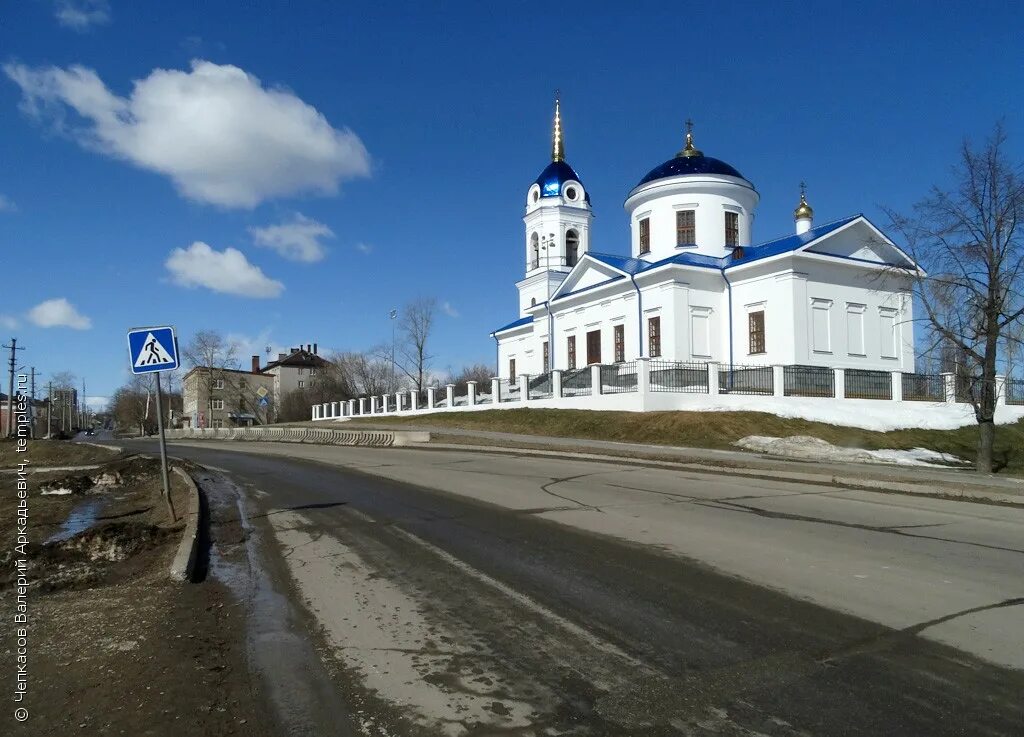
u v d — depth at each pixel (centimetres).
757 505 1157
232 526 1070
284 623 587
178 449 3578
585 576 711
